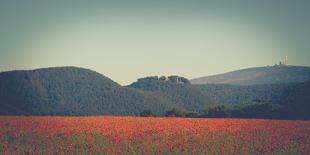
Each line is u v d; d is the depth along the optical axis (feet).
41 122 201.67
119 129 175.73
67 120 218.18
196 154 117.29
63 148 123.75
